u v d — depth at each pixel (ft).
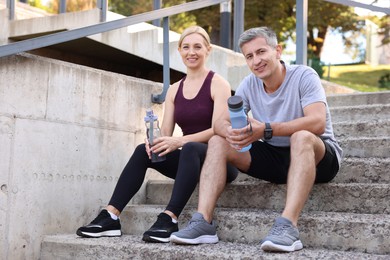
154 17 11.08
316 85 8.88
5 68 8.87
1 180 8.82
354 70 62.03
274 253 7.55
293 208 7.84
